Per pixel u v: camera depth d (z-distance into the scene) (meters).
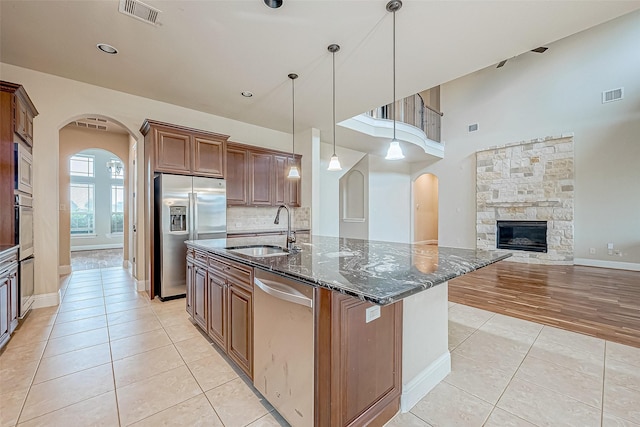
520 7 2.15
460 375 2.01
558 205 5.87
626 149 5.23
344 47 2.70
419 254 2.03
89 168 8.96
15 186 2.63
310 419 1.35
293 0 2.10
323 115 4.58
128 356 2.22
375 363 1.49
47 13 2.23
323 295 1.29
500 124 6.72
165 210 3.59
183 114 4.25
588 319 3.01
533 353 2.31
